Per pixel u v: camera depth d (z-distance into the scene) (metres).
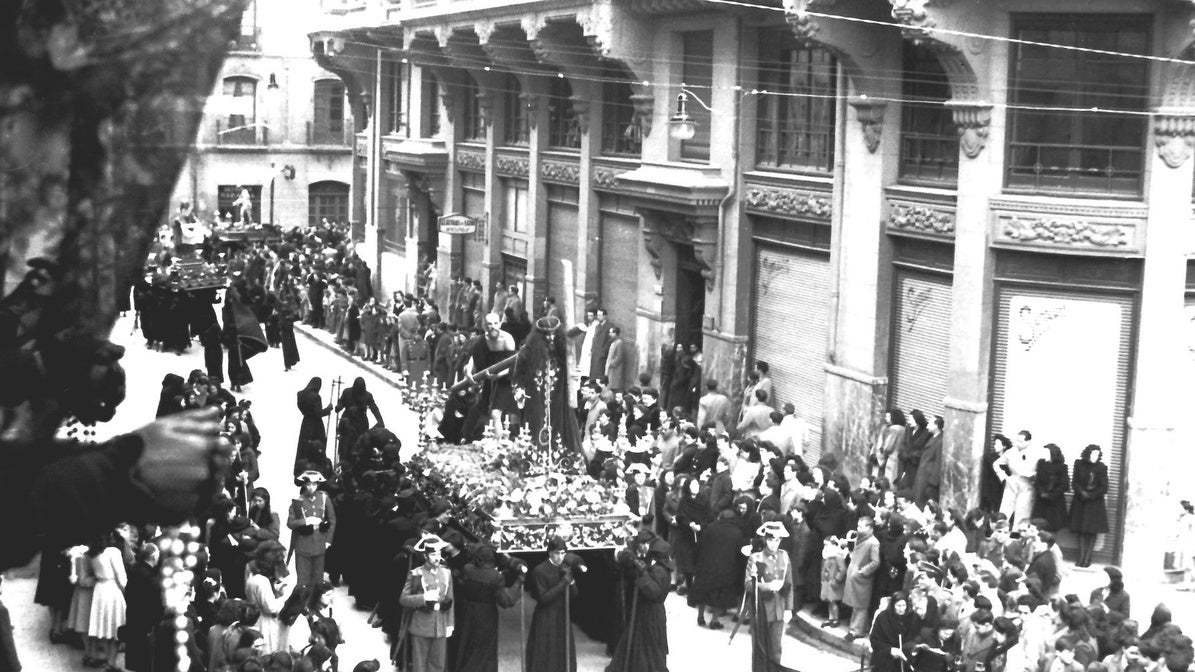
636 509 20.56
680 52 30.55
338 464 24.03
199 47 2.23
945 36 21.34
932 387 23.73
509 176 39.28
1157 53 20.97
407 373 34.97
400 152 43.72
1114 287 21.48
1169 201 21.08
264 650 14.21
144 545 16.34
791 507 19.42
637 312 32.69
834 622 18.66
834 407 25.53
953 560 16.28
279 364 37.97
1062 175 21.70
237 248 51.31
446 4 37.88
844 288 25.31
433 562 16.34
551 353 19.81
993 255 22.05
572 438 20.11
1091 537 21.34
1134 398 21.42
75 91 2.13
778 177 27.47
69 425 2.38
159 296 36.78
